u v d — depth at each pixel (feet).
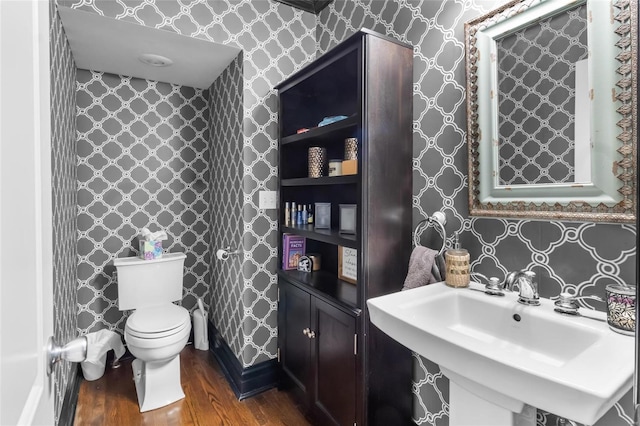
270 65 6.97
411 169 5.11
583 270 3.43
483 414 3.27
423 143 5.00
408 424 5.18
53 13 4.77
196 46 6.54
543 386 2.26
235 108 7.14
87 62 7.34
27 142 1.77
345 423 4.91
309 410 5.78
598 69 3.23
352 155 5.48
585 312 3.27
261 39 6.84
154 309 7.05
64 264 5.66
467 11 4.40
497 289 3.90
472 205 4.34
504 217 4.04
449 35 4.63
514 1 3.84
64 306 5.60
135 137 8.36
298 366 6.11
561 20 3.51
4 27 1.43
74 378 6.57
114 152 8.13
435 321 3.86
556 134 3.58
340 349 4.99
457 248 4.45
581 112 3.38
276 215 7.20
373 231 4.69
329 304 5.20
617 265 3.19
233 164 7.32
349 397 4.83
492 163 4.14
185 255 8.28
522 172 3.88
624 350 2.60
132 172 8.34
